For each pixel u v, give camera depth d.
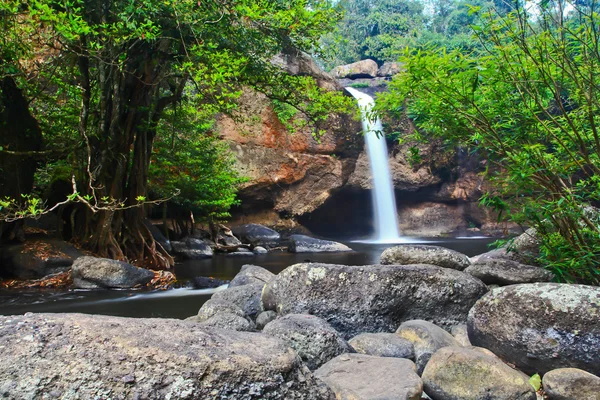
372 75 35.66
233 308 5.54
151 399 2.10
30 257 11.91
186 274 13.39
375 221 29.95
